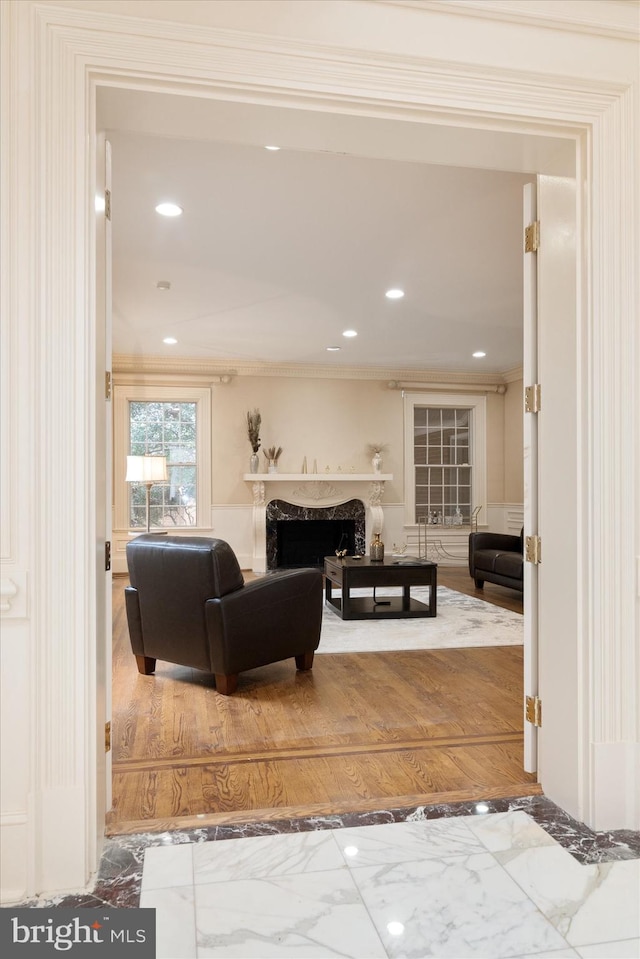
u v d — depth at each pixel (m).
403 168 3.27
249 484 8.29
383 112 1.98
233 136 2.11
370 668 3.94
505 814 2.13
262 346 7.37
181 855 1.88
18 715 1.70
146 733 2.89
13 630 1.70
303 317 6.12
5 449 1.69
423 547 8.82
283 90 1.88
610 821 2.05
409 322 6.31
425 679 3.71
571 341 2.15
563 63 2.07
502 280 5.06
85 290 1.75
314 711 3.18
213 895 1.68
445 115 2.01
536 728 2.42
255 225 4.00
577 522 2.11
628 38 2.11
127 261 4.61
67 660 1.73
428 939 1.50
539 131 2.09
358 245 4.34
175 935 1.52
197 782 2.38
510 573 6.08
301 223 3.97
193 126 2.04
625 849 1.92
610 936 1.52
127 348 7.48
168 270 4.80
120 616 5.64
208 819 2.09
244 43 1.84
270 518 8.25
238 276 4.94
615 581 2.08
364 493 8.51
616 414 2.08
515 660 4.12
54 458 1.72
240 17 1.85
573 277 2.14
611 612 2.08
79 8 1.74
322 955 1.45
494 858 1.86
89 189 1.78
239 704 3.29
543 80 2.04
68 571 1.73
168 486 8.16
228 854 1.88
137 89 1.82
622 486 2.09
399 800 2.23
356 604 5.80
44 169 1.72
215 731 2.91
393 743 2.76
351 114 1.96
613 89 2.09
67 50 1.73
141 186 3.47
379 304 5.70
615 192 2.10
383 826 2.05
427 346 7.35
